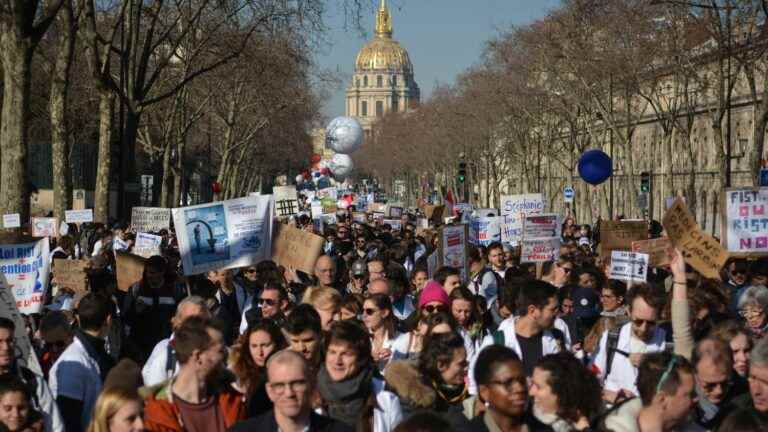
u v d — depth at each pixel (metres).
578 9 60.22
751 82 47.03
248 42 55.16
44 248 15.41
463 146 118.81
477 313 14.16
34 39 28.33
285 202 43.94
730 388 10.46
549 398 8.68
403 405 9.91
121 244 28.11
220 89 80.75
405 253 26.41
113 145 43.56
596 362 12.30
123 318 16.33
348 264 25.20
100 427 8.52
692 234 13.66
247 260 17.30
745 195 16.47
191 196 113.38
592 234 44.91
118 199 42.66
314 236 19.48
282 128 114.25
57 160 34.53
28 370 11.54
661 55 59.28
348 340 9.87
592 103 72.75
